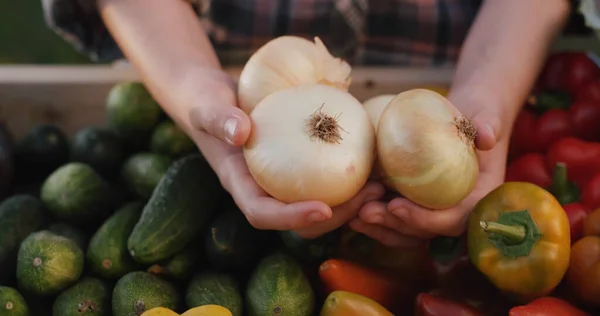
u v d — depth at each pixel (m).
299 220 0.54
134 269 0.64
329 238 0.64
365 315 0.58
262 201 0.56
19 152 0.76
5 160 0.72
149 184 0.71
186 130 0.67
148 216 0.63
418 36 0.99
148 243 0.62
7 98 0.83
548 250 0.56
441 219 0.58
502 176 0.65
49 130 0.77
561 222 0.56
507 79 0.68
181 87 0.65
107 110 0.79
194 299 0.61
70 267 0.61
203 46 0.72
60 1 0.82
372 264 0.66
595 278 0.58
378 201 0.58
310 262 0.65
